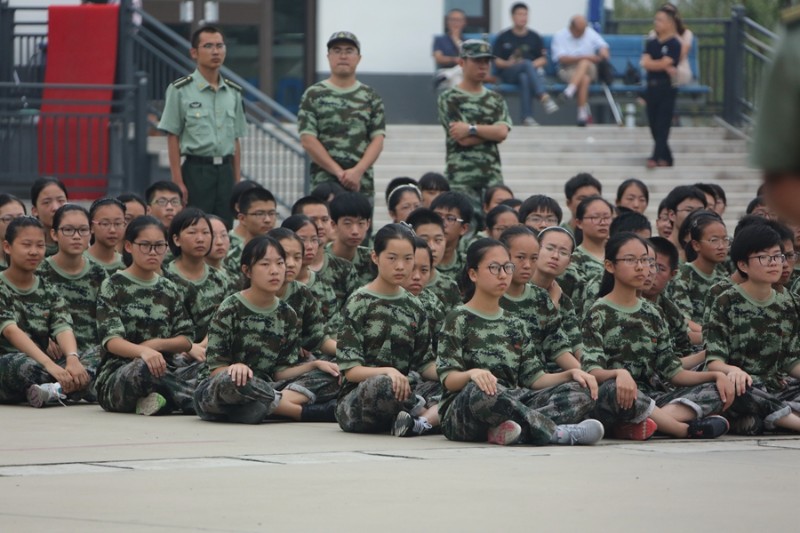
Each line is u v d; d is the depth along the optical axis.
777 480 8.87
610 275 12.31
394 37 30.84
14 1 27.44
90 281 15.02
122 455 9.81
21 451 10.00
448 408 11.20
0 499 7.86
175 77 24.67
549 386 11.40
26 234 13.73
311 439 11.09
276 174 23.22
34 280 14.16
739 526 7.22
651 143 28.00
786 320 12.47
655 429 11.42
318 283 14.56
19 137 22.64
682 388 12.09
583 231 15.08
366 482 8.60
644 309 12.14
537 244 12.17
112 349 13.12
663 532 7.04
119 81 24.41
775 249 12.35
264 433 11.48
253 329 12.74
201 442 10.71
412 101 30.92
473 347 11.31
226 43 30.89
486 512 7.56
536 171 26.56
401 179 18.97
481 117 19.28
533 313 12.23
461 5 31.73
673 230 16.67
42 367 13.63
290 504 7.75
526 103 28.53
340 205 15.20
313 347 13.45
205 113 19.03
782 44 3.83
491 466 9.45
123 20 24.30
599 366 11.76
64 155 22.78
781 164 3.81
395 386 11.31
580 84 28.98
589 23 31.55
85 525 7.08
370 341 11.84
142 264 13.49
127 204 16.55
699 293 14.80
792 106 3.79
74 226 14.71
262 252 12.54
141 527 7.05
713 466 9.55
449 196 15.24
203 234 14.22
